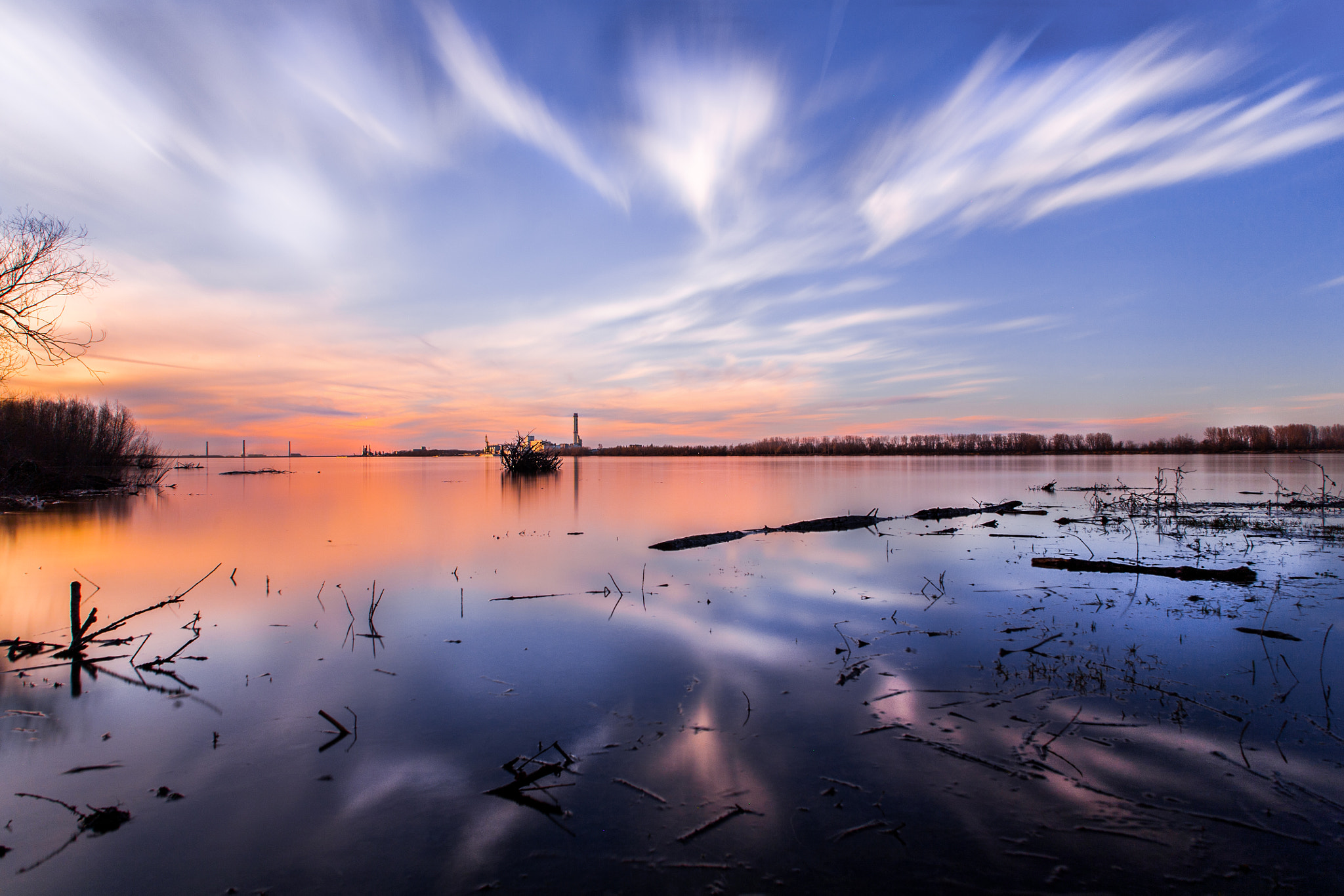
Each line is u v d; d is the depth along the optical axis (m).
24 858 3.65
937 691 5.79
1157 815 3.84
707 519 20.48
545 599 9.60
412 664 6.78
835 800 4.06
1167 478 37.03
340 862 3.58
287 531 18.08
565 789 4.25
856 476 43.84
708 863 3.50
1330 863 3.39
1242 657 6.55
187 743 5.02
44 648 7.43
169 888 3.40
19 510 24.94
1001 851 3.55
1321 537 14.90
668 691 5.90
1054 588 9.85
